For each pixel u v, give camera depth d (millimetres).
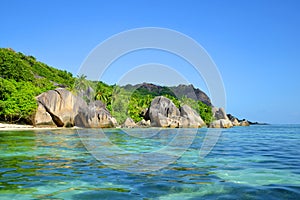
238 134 28922
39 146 14656
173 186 6598
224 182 6969
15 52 79250
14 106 39594
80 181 7035
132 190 6285
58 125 39969
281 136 25969
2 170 8312
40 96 40844
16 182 6910
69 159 10273
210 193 6078
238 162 9797
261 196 5852
